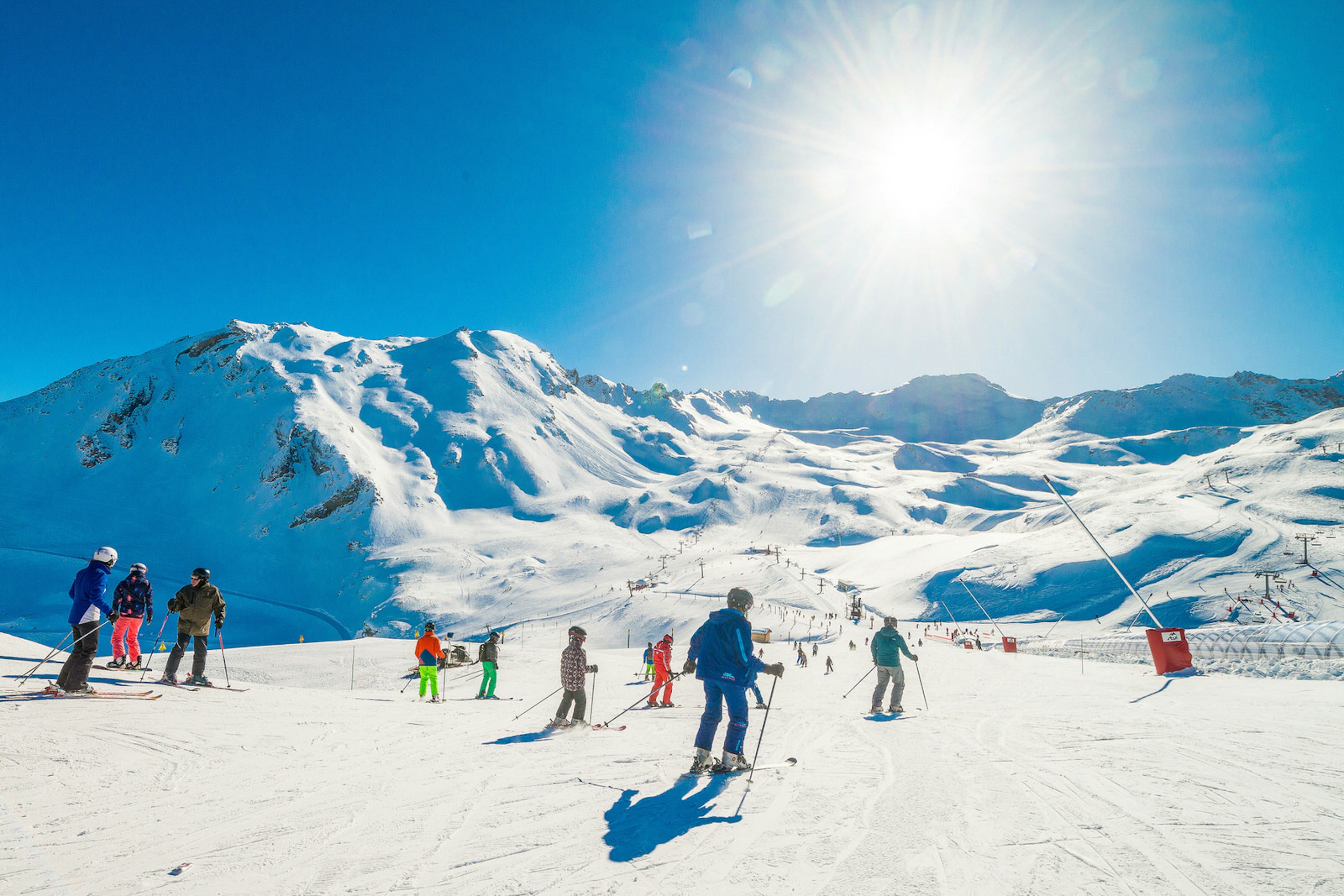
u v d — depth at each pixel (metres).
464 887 2.70
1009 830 3.30
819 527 192.62
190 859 3.03
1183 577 80.81
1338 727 5.79
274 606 135.75
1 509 172.25
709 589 106.38
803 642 69.75
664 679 10.70
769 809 3.78
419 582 131.88
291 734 6.41
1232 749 4.98
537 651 37.88
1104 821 3.36
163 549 164.88
